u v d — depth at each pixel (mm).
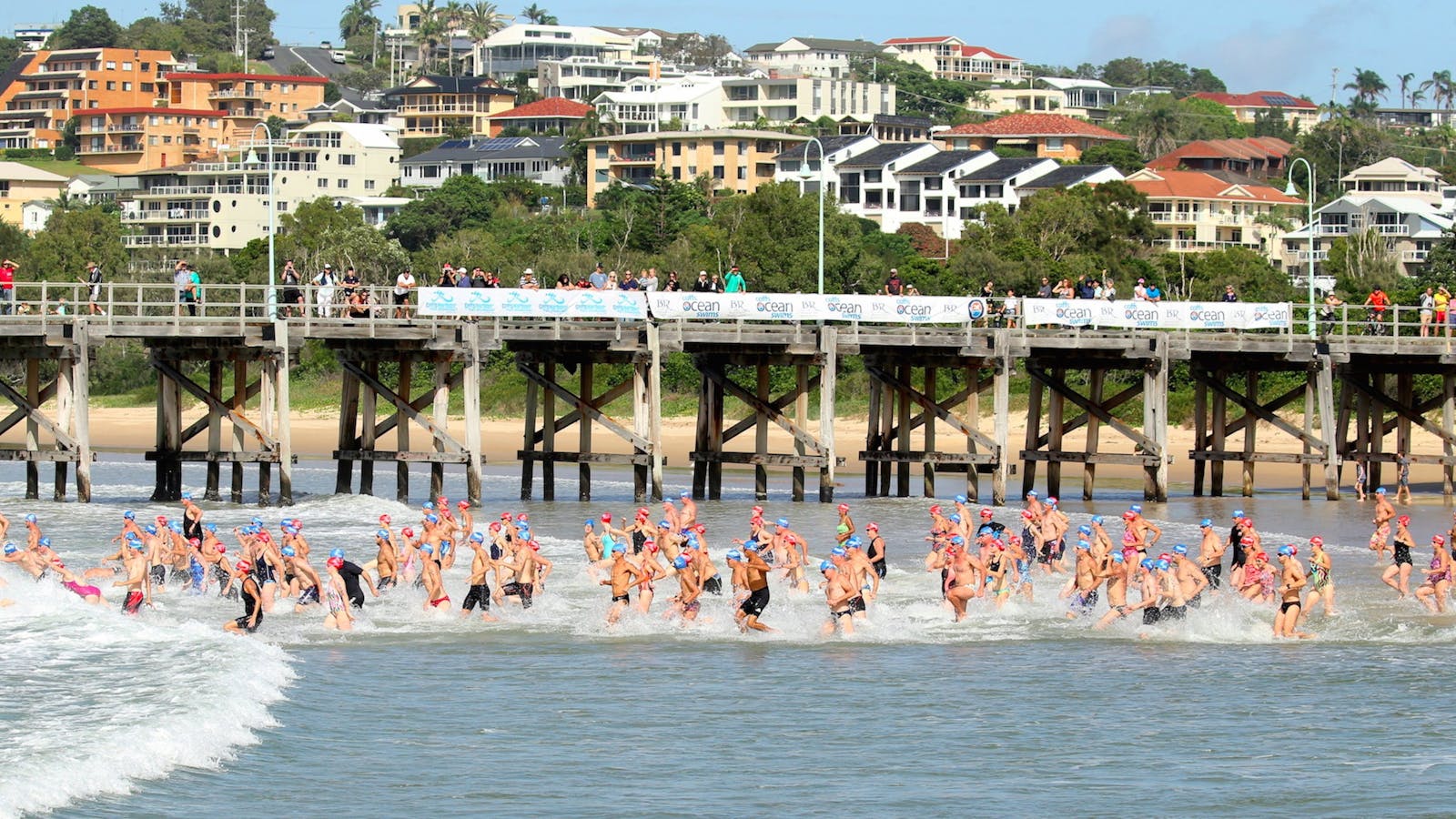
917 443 96812
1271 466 89250
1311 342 72500
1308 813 26688
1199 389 75000
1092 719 32562
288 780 27859
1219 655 38656
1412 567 49750
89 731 29625
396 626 41500
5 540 46562
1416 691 35062
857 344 68125
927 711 33125
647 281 69938
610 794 27406
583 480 69875
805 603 44625
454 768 28766
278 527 58594
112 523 58906
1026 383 104062
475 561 42750
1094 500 73812
